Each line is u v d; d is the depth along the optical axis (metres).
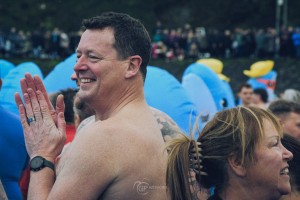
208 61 14.26
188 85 10.54
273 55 49.69
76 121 5.97
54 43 52.81
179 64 44.69
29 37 53.69
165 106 7.92
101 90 4.26
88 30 4.32
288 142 4.73
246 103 13.91
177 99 7.95
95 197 4.02
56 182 4.06
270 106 6.80
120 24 4.29
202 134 4.12
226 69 44.88
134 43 4.29
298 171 4.71
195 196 4.10
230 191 4.05
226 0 71.38
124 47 4.27
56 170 4.35
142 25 4.36
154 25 71.19
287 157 4.08
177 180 4.07
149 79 8.16
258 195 4.04
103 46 4.25
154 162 4.11
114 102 4.28
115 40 4.26
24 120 4.40
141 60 4.32
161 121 5.07
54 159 4.32
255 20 71.00
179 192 4.06
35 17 70.94
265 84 17.75
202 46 53.25
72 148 4.11
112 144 4.04
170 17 71.81
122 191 4.02
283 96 8.96
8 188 5.99
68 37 54.50
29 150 4.35
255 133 4.00
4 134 5.98
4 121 6.00
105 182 4.01
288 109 6.70
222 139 4.03
